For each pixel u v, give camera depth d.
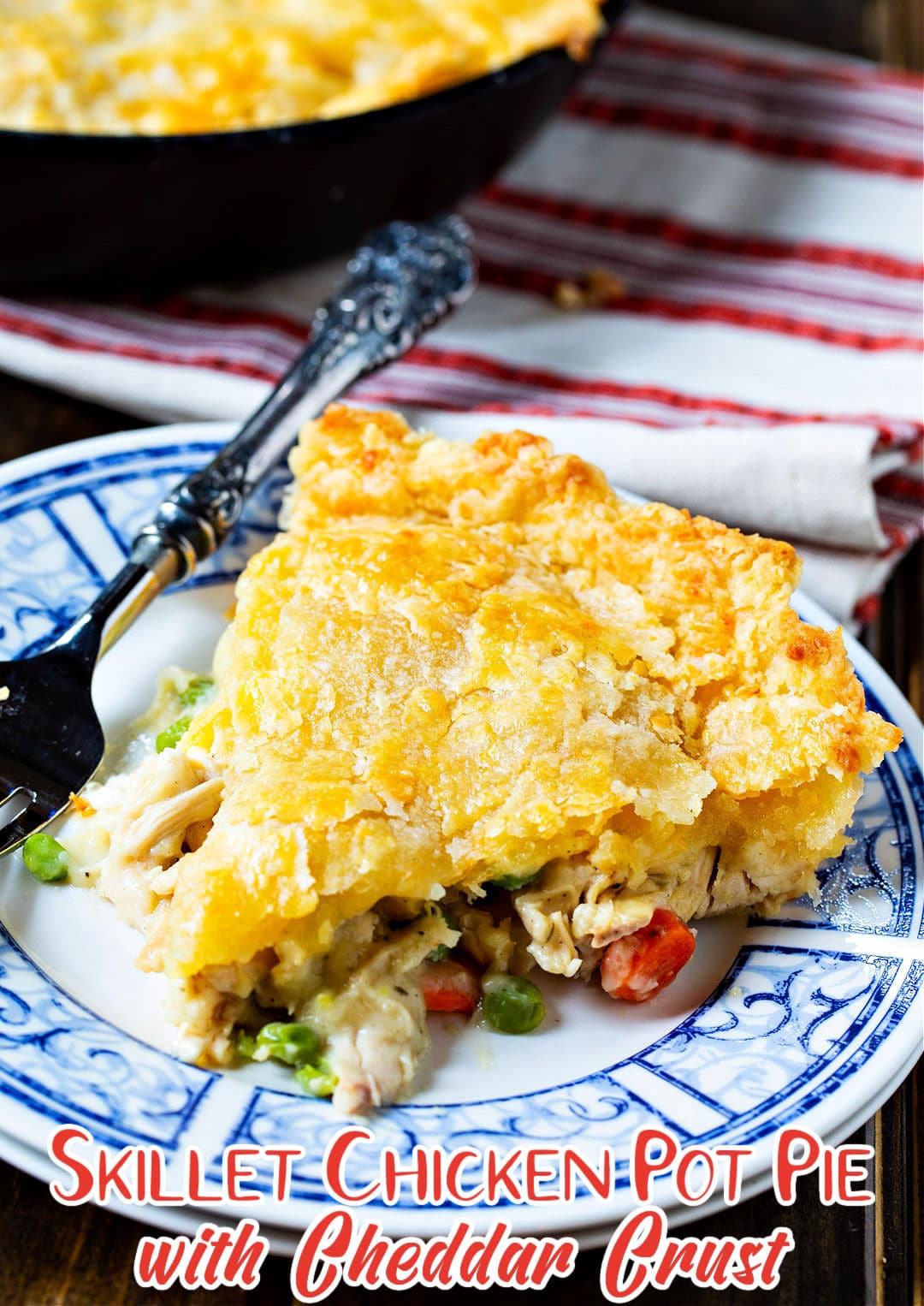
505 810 0.34
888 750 0.36
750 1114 0.32
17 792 0.36
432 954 0.35
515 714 0.35
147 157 0.46
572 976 0.35
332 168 0.48
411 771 0.34
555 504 0.39
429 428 0.46
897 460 0.46
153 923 0.34
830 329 0.53
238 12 0.53
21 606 0.39
